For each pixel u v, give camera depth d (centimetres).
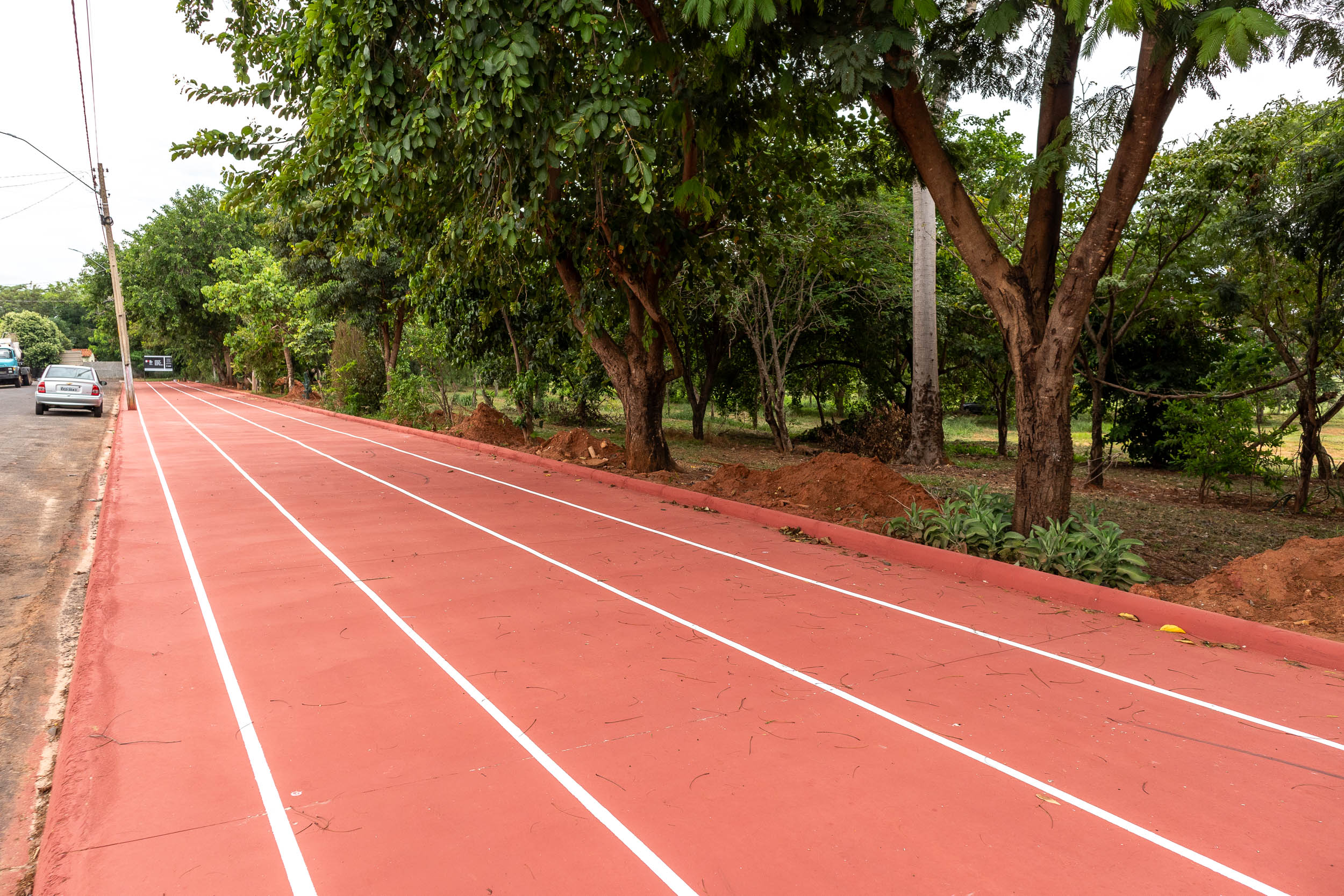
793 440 2319
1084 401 1981
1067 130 705
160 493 1130
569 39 858
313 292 2612
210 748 383
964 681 479
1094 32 532
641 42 814
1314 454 1291
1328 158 1045
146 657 502
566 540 865
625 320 1609
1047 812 334
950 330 2039
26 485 1227
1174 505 1262
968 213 792
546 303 1675
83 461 1552
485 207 999
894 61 722
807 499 1041
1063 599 659
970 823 325
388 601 628
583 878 287
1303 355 1503
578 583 690
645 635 554
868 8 705
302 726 407
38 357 7750
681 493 1138
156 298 4312
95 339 10062
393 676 475
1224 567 669
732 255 1577
